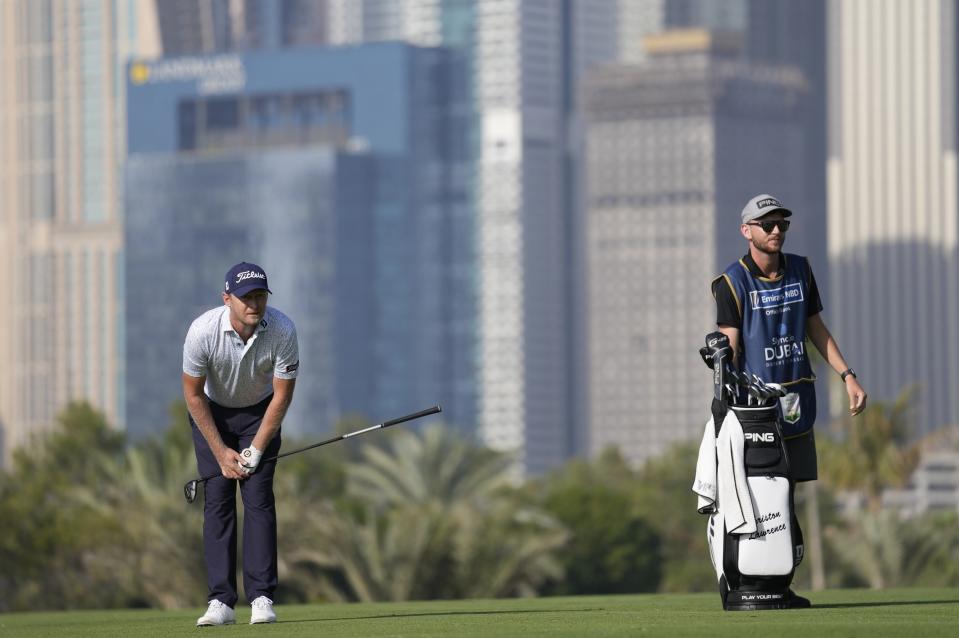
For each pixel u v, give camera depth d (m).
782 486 29.62
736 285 30.44
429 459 156.75
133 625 31.77
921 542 147.75
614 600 36.59
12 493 148.38
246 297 30.34
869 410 159.25
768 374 30.44
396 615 32.09
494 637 24.36
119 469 144.38
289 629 28.12
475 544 121.19
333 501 159.25
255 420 31.45
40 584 133.50
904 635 23.48
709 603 33.91
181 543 122.50
